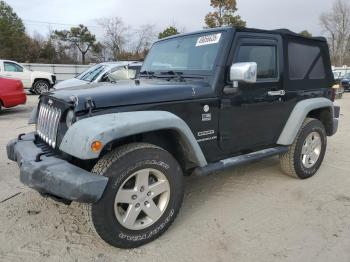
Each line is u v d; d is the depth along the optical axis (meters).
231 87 3.47
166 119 2.87
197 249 2.93
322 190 4.21
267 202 3.85
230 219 3.45
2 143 6.34
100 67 9.74
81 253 2.87
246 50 3.62
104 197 2.65
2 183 4.32
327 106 4.72
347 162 5.37
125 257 2.82
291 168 4.41
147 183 2.89
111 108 2.82
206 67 3.50
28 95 17.28
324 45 4.78
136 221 2.94
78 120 2.72
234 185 4.35
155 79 3.82
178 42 3.98
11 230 3.21
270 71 3.94
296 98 4.29
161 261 2.77
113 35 45.41
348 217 3.50
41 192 2.86
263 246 2.97
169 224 3.09
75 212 3.56
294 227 3.29
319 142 4.63
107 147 2.80
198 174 3.35
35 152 3.03
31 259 2.78
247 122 3.74
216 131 3.47
